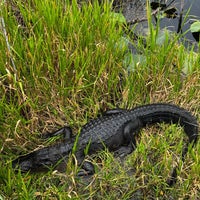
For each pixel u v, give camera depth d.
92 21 4.70
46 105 4.34
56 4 4.75
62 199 3.70
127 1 6.21
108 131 4.27
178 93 4.63
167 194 3.91
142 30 5.77
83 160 4.10
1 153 4.05
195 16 6.01
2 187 3.75
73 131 4.38
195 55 5.06
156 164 4.04
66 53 4.43
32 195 3.69
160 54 4.63
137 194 3.90
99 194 3.87
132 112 4.41
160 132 4.39
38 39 4.41
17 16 4.95
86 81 4.46
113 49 4.61
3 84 4.26
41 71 4.39
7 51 4.25
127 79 4.53
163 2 6.26
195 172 3.92
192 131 4.27
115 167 4.04
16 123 4.09
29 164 3.96
